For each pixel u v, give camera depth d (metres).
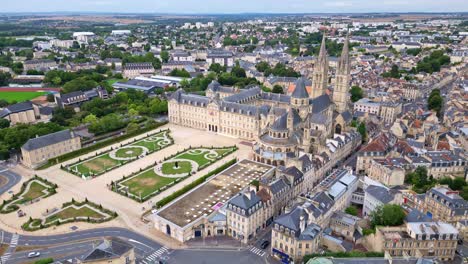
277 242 164.12
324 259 138.50
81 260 133.50
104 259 134.12
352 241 174.12
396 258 135.38
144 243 177.25
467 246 169.88
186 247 174.75
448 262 158.12
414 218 169.75
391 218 169.50
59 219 196.25
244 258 166.75
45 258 160.50
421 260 133.38
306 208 168.12
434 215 188.62
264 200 187.38
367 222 180.88
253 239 181.62
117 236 182.38
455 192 188.12
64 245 174.62
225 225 185.25
